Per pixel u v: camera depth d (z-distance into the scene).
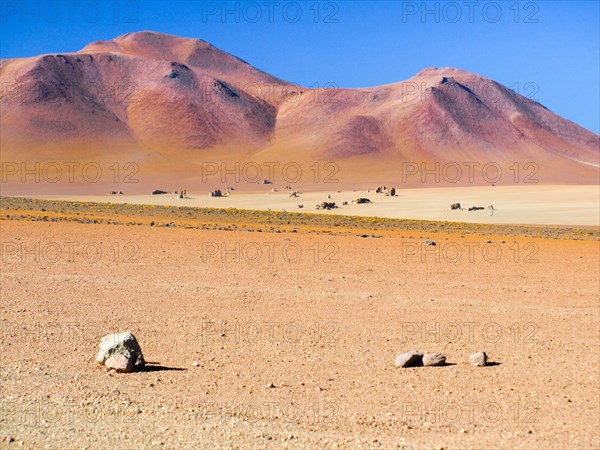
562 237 38.03
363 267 22.34
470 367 11.12
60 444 7.49
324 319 14.47
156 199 108.06
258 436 7.86
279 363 11.23
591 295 18.14
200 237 29.58
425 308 15.88
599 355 11.95
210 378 10.34
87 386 9.74
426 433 8.14
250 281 19.05
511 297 17.61
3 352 11.57
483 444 7.77
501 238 34.94
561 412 8.95
